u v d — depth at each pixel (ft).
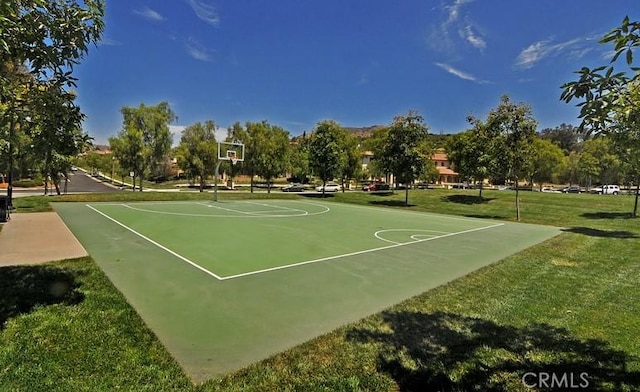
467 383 9.68
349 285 19.01
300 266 22.85
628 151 9.71
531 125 54.44
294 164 140.05
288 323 13.67
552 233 40.88
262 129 110.83
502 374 10.11
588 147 154.20
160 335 12.19
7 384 8.79
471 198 89.51
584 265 23.95
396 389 9.39
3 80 10.91
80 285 16.76
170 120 132.98
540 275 21.15
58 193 75.20
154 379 9.39
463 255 27.66
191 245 28.60
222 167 123.44
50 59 11.60
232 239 31.99
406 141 75.00
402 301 16.46
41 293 15.35
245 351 11.27
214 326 13.20
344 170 110.52
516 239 36.29
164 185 155.53
